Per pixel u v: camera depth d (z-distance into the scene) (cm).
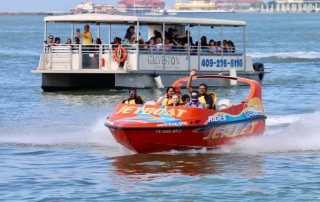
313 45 15012
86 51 5900
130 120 3291
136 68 5788
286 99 5475
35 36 18488
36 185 2853
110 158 3297
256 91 3647
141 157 3306
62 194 2730
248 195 2716
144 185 2853
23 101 5341
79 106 5003
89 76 6094
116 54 5816
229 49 6262
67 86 6050
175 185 2853
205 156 3334
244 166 3152
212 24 6091
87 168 3120
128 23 5984
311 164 3186
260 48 13788
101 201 2650
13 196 2705
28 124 4222
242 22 6291
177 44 6022
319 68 8638
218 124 3394
